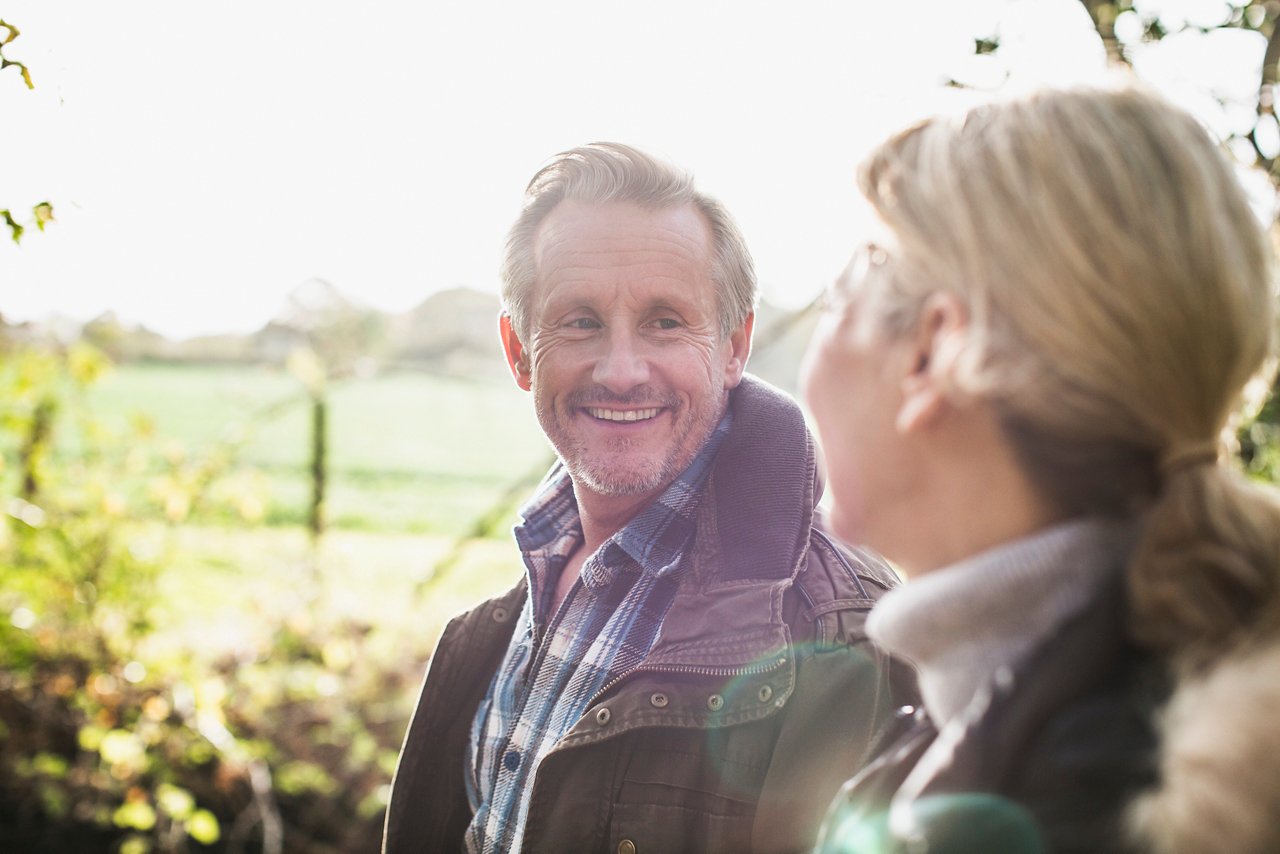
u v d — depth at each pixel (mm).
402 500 8453
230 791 3881
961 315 805
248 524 5168
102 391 12539
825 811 1294
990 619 807
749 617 1380
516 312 1657
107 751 3695
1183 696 686
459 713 1749
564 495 1774
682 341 1529
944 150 833
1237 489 754
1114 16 3135
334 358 6973
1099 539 787
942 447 841
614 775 1377
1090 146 771
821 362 942
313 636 4570
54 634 4051
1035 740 738
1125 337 734
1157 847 657
